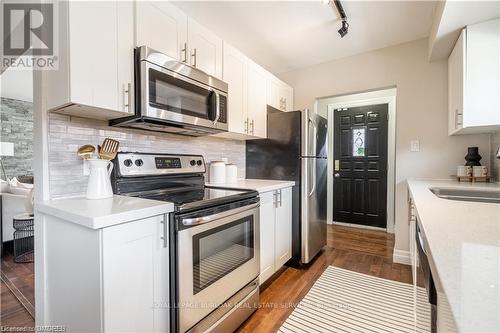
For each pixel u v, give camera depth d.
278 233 2.28
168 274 1.25
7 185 2.81
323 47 2.77
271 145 2.71
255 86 2.56
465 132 2.19
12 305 1.82
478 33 1.81
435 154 2.48
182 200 1.42
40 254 1.32
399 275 2.33
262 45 2.71
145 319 1.14
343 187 4.24
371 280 2.23
